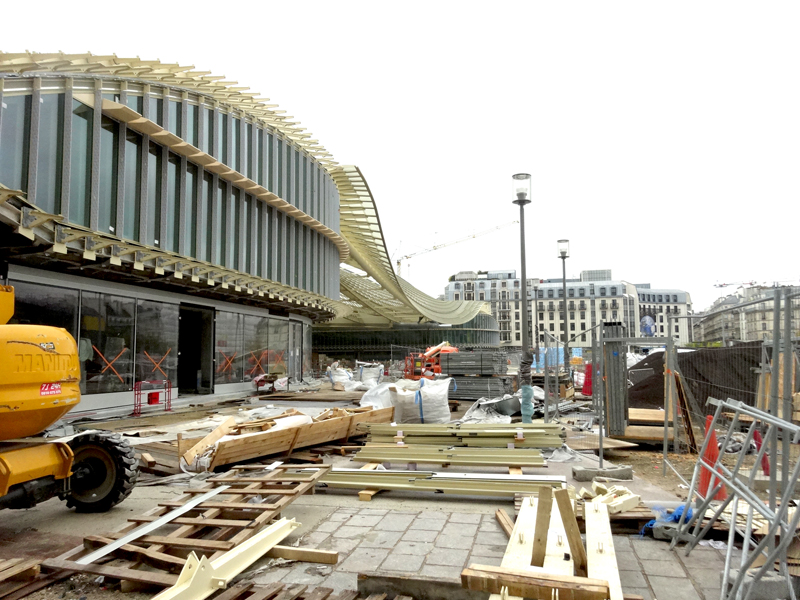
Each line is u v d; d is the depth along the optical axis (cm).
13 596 447
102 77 1413
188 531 546
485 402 1550
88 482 682
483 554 531
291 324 2897
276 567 504
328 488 784
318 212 2758
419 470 890
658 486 807
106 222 1441
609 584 381
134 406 1630
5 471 542
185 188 1755
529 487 730
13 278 1356
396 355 7456
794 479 403
